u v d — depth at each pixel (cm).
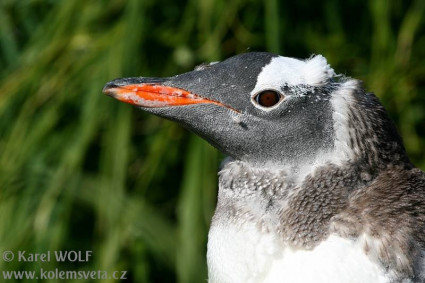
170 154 949
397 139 584
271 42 906
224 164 604
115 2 950
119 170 902
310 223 554
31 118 932
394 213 550
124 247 919
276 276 552
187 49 938
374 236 541
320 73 580
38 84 939
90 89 914
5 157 925
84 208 948
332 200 559
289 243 554
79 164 913
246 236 567
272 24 910
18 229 906
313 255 545
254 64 588
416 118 976
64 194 919
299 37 966
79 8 952
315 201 561
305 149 577
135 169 950
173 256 912
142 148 959
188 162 907
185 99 593
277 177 578
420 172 580
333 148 573
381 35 941
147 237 912
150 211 928
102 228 902
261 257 559
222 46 946
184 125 600
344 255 539
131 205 916
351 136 570
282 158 580
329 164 570
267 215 570
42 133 923
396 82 955
